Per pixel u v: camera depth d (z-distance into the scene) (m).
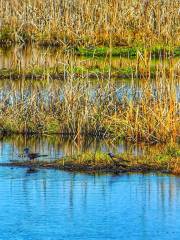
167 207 31.97
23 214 31.30
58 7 80.69
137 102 45.50
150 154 39.31
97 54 72.81
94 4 79.25
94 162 37.72
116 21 77.88
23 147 42.03
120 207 32.09
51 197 33.34
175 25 75.62
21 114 46.03
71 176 36.00
